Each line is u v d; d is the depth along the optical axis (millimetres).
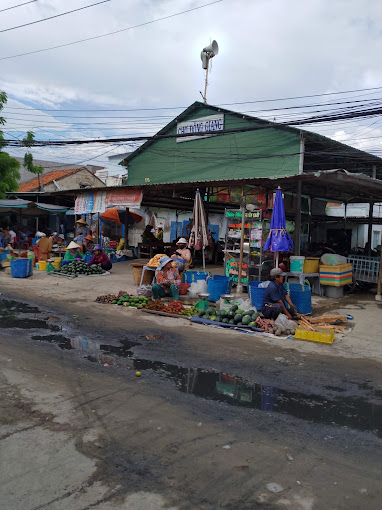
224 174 19656
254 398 4898
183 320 8523
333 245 18594
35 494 2986
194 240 13227
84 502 2916
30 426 3977
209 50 21562
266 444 3840
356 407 4746
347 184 11875
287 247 10195
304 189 15375
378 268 12453
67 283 12859
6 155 20391
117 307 9609
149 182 23266
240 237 11477
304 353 6684
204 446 3750
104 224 25766
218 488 3133
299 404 4777
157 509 2871
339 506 2979
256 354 6547
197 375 5578
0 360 5797
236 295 10945
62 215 27719
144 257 20188
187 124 21141
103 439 3789
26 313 8836
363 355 6688
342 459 3623
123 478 3209
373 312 9961
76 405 4488
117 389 4984
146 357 6234
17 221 27828
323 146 17172
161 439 3838
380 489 3201
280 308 8211
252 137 18484
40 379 5188
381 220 22688
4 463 3354
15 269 13820
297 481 3266
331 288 11812
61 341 6902
